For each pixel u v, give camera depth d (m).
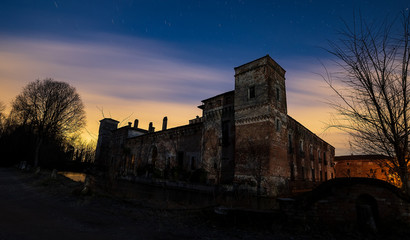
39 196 9.82
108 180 13.04
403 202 4.84
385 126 4.66
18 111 35.34
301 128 28.02
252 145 19.34
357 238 4.65
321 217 5.39
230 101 23.84
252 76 21.56
